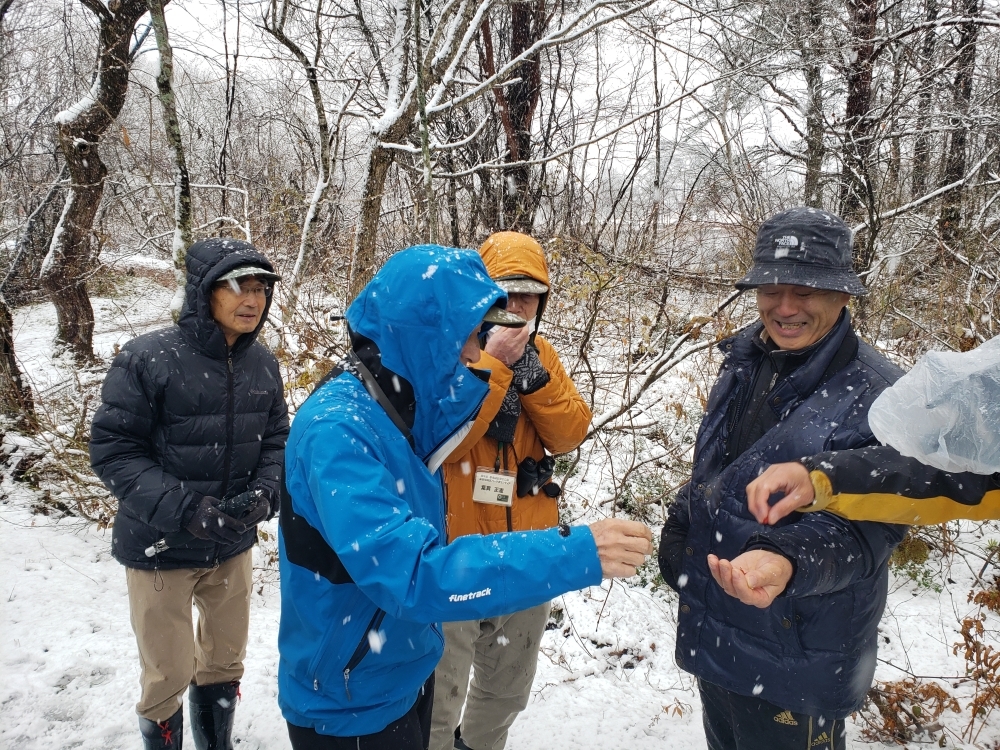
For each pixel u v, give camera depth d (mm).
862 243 6770
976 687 3262
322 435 1519
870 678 1969
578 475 5445
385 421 1607
